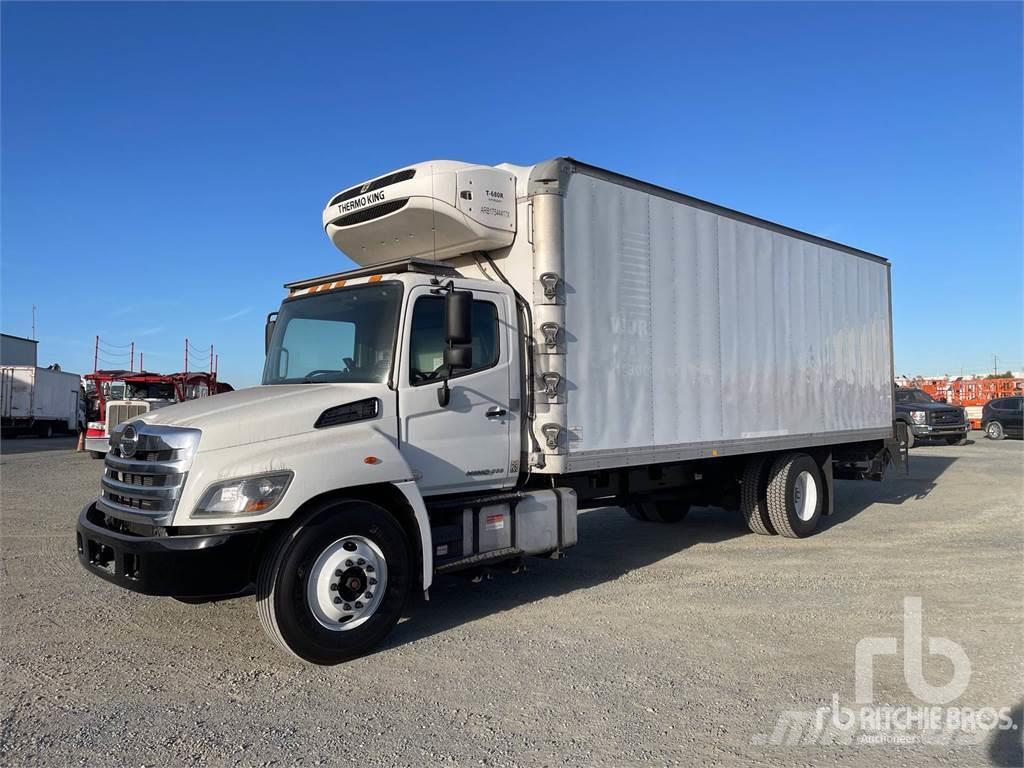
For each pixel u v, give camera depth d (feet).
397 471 16.89
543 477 21.99
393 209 20.63
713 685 14.82
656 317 23.82
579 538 31.40
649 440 23.30
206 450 15.21
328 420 16.69
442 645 17.31
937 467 56.34
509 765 11.62
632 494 27.02
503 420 20.04
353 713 13.52
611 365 22.15
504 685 14.84
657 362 23.79
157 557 14.60
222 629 18.47
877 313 37.37
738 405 27.17
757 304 28.48
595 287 21.74
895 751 12.07
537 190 20.57
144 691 14.55
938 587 22.41
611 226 22.36
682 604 20.72
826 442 32.35
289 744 12.31
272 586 15.29
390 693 14.46
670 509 34.68
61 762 11.64
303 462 15.65
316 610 15.71
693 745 12.28
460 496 19.45
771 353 29.12
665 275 24.29
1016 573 24.14
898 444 38.42
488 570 19.17
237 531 14.85
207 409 16.61
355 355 18.74
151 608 20.26
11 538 30.12
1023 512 36.37
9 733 12.66
